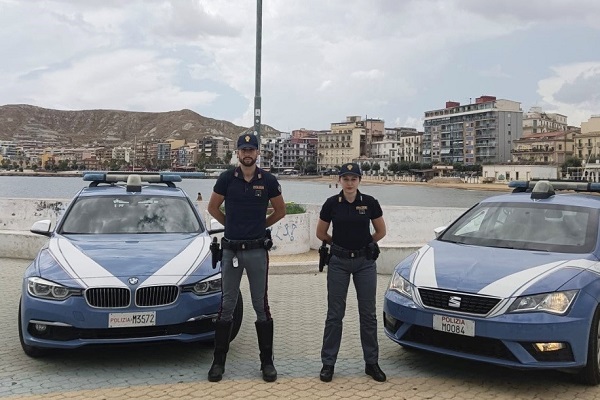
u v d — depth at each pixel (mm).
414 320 4820
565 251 5301
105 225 6375
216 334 4812
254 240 4785
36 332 4934
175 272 5082
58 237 6039
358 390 4578
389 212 12172
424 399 4398
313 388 4613
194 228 6582
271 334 4887
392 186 143125
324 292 8547
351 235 4805
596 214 5738
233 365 5191
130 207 6707
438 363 5309
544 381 4824
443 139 167625
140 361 5254
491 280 4668
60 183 105688
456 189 126438
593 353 4578
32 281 5023
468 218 6309
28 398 4309
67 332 4836
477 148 156375
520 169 129625
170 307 4898
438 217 12461
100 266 5070
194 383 4688
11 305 7402
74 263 5145
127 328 4824
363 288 4859
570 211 5855
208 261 5434
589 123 139000
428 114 175000
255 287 4844
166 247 5668
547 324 4355
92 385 4613
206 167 192250
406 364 5277
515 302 4449
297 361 5348
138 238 6047
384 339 6148
